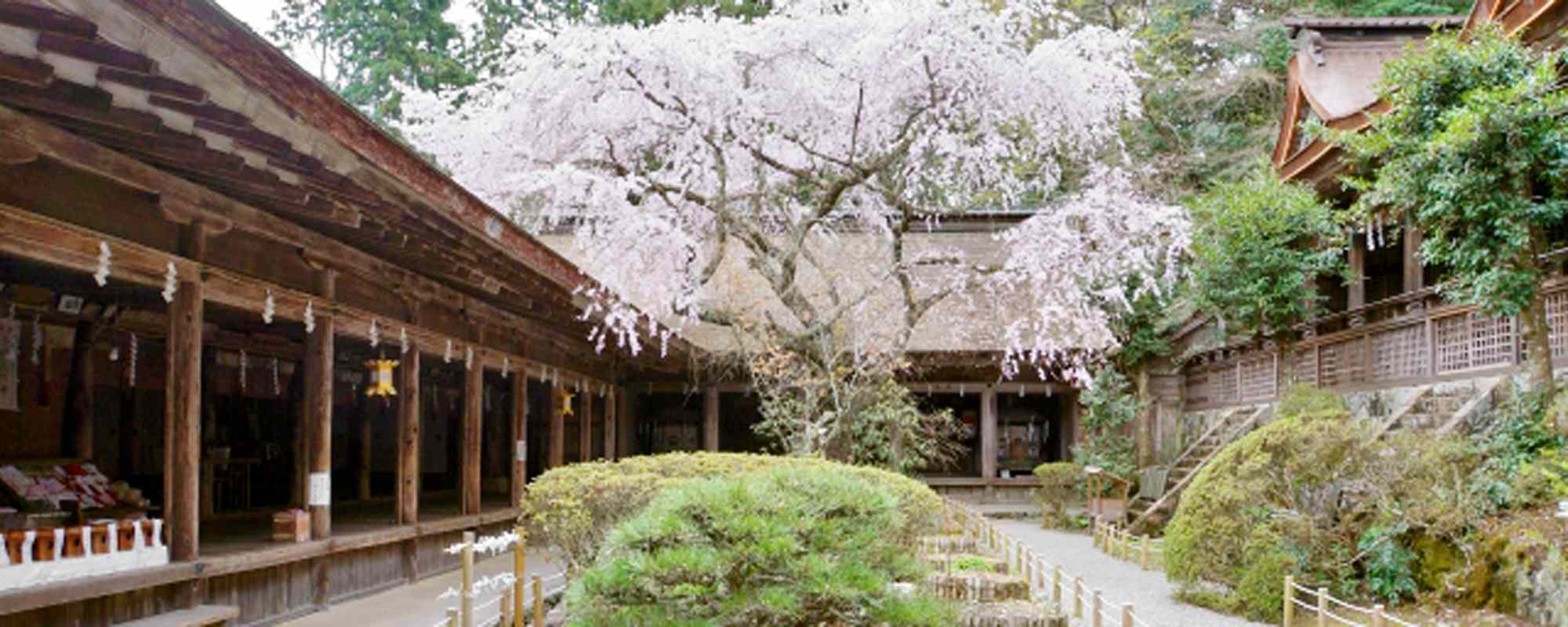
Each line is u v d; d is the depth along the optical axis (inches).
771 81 591.5
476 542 503.5
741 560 211.3
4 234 214.1
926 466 940.0
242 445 529.0
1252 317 655.8
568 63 571.2
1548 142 410.0
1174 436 908.6
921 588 253.3
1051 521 767.1
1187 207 682.2
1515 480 402.6
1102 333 725.9
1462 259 445.1
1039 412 1010.7
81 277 359.6
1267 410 719.1
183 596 283.0
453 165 642.2
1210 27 1055.6
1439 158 440.5
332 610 355.3
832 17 568.4
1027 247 611.8
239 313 425.1
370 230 328.2
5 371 365.1
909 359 843.4
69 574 242.5
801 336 596.1
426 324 434.3
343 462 613.0
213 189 278.8
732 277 717.3
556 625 329.1
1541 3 440.8
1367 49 726.5
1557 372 470.9
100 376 430.9
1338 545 416.5
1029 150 647.1
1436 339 558.9
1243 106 1083.9
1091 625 367.2
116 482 398.0
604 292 516.7
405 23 1056.8
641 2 1001.5
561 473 347.3
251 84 199.2
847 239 886.4
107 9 161.9
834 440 596.1
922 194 691.4
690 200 610.5
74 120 217.0
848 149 611.8
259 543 333.1
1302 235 631.2
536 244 397.7
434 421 750.5
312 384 348.2
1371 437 442.6
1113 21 1048.8
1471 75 442.6
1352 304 670.5
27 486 343.3
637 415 974.4
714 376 862.5
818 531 219.3
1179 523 443.2
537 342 597.9
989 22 550.0
